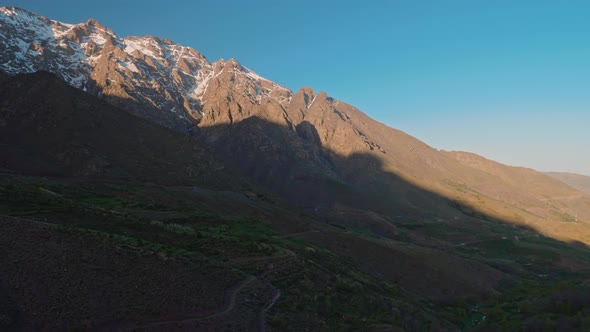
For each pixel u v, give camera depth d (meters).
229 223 130.88
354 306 78.12
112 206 116.81
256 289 65.56
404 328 72.88
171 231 87.88
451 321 95.50
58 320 40.06
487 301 116.06
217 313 52.62
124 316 44.72
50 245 52.19
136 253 60.00
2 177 133.88
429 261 136.12
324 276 88.06
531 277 160.25
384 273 126.00
